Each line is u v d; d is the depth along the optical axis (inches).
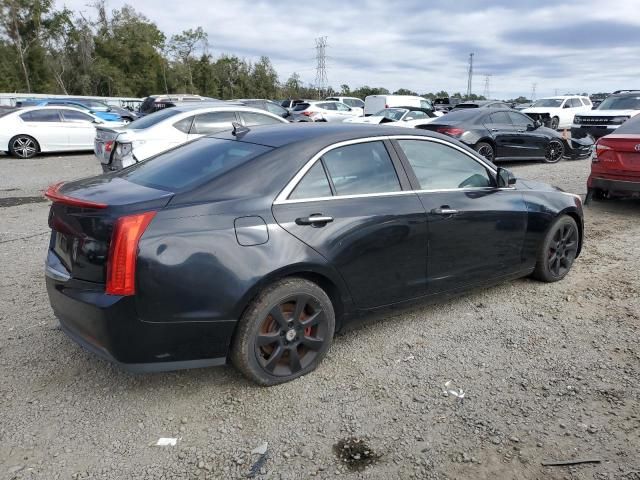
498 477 101.3
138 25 2950.3
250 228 120.9
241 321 122.4
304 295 129.6
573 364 142.9
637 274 212.8
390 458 106.5
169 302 111.8
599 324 167.5
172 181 131.7
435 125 516.4
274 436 113.1
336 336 158.9
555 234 195.8
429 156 161.0
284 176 130.5
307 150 136.4
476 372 138.9
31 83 2480.3
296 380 134.1
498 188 176.4
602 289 196.5
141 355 113.4
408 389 130.9
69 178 473.7
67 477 100.4
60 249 125.0
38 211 331.9
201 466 104.0
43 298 184.9
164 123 366.0
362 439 112.1
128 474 101.7
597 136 724.0
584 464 104.7
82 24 2691.9
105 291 110.7
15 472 101.3
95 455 106.7
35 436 111.9
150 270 109.5
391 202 145.3
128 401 125.1
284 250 123.6
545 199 190.7
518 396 127.8
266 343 126.3
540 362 144.1
